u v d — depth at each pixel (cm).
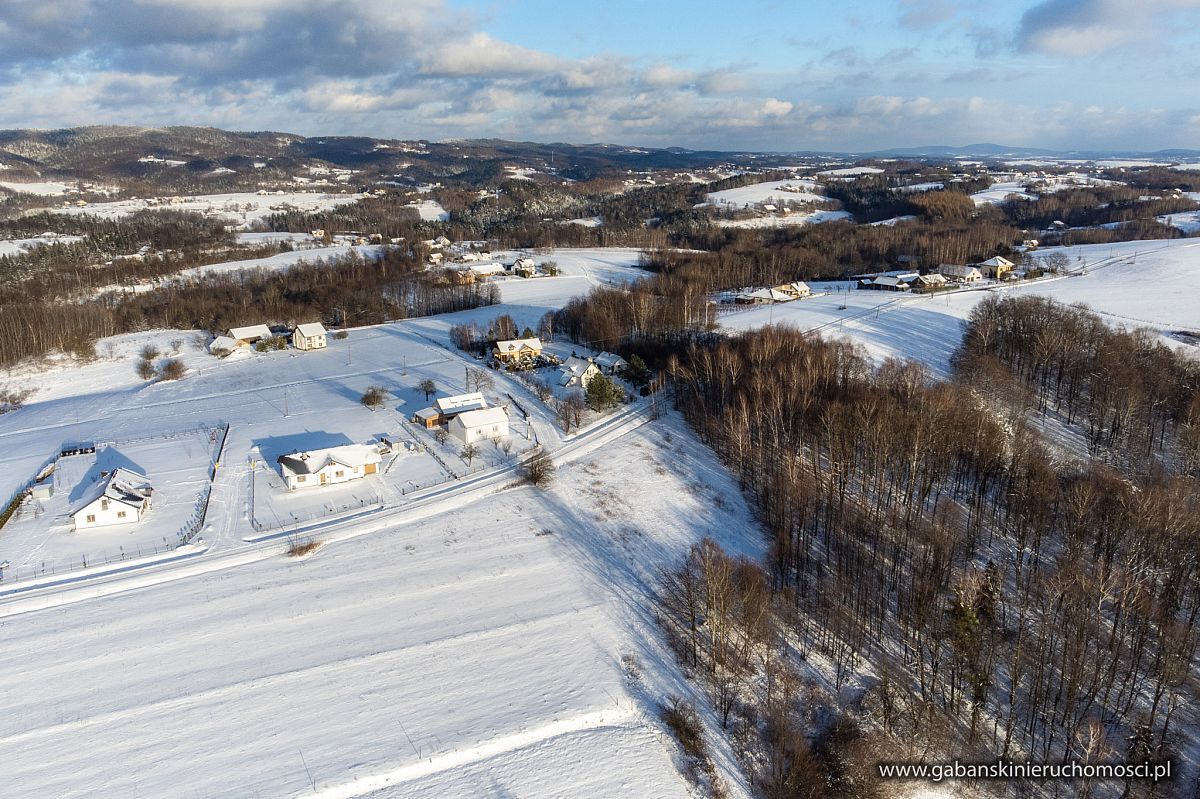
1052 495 7525
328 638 6181
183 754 5016
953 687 5597
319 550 7412
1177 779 5041
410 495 8506
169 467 9256
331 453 8862
